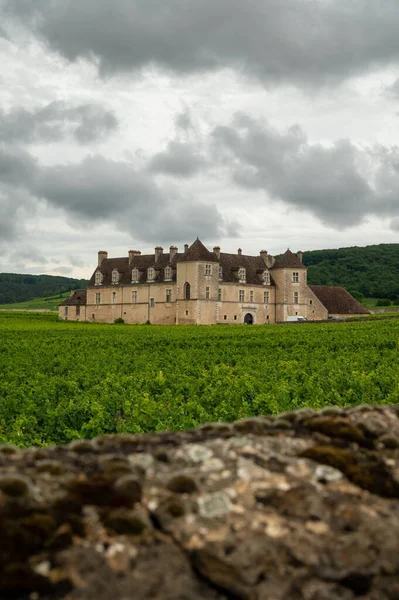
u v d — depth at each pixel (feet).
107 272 348.79
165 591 12.52
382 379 61.16
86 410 48.88
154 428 45.39
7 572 12.12
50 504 13.80
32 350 124.16
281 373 75.61
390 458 17.37
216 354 115.34
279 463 16.42
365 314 339.98
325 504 14.96
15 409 54.24
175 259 323.78
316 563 13.42
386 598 13.26
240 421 19.40
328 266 636.48
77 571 12.49
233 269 320.09
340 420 18.93
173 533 13.73
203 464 16.16
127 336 172.76
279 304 327.26
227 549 13.39
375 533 14.26
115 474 15.14
